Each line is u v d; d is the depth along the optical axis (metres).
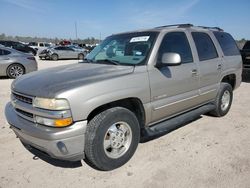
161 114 4.28
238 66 6.24
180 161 3.88
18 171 3.66
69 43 46.41
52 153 3.20
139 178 3.47
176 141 4.58
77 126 3.20
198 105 5.18
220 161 3.87
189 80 4.68
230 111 6.40
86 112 3.25
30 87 3.47
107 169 3.62
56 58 26.56
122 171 3.64
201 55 5.09
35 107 3.31
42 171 3.66
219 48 5.66
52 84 3.37
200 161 3.87
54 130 3.16
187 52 4.78
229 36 6.27
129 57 4.24
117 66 4.05
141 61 4.04
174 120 4.57
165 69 4.20
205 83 5.14
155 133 4.12
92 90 3.30
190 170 3.63
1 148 4.35
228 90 5.94
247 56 10.90
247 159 3.92
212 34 5.62
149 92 3.95
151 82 3.97
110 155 3.63
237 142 4.54
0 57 11.76
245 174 3.51
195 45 4.99
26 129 3.35
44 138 3.17
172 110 4.47
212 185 3.28
